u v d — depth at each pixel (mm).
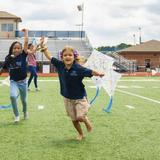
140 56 71125
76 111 7484
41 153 6512
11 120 9711
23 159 6145
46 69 41469
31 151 6641
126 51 70812
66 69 7402
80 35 52688
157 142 7371
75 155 6398
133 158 6254
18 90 10406
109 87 11688
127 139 7617
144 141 7449
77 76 7355
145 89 20516
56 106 12555
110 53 49531
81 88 7488
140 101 14406
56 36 52375
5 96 15727
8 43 52375
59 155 6391
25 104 9758
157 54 71000
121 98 15523
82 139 7586
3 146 6980
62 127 8797
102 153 6543
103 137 7785
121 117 10398
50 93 17141
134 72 45250
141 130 8523
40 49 7715
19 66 9250
